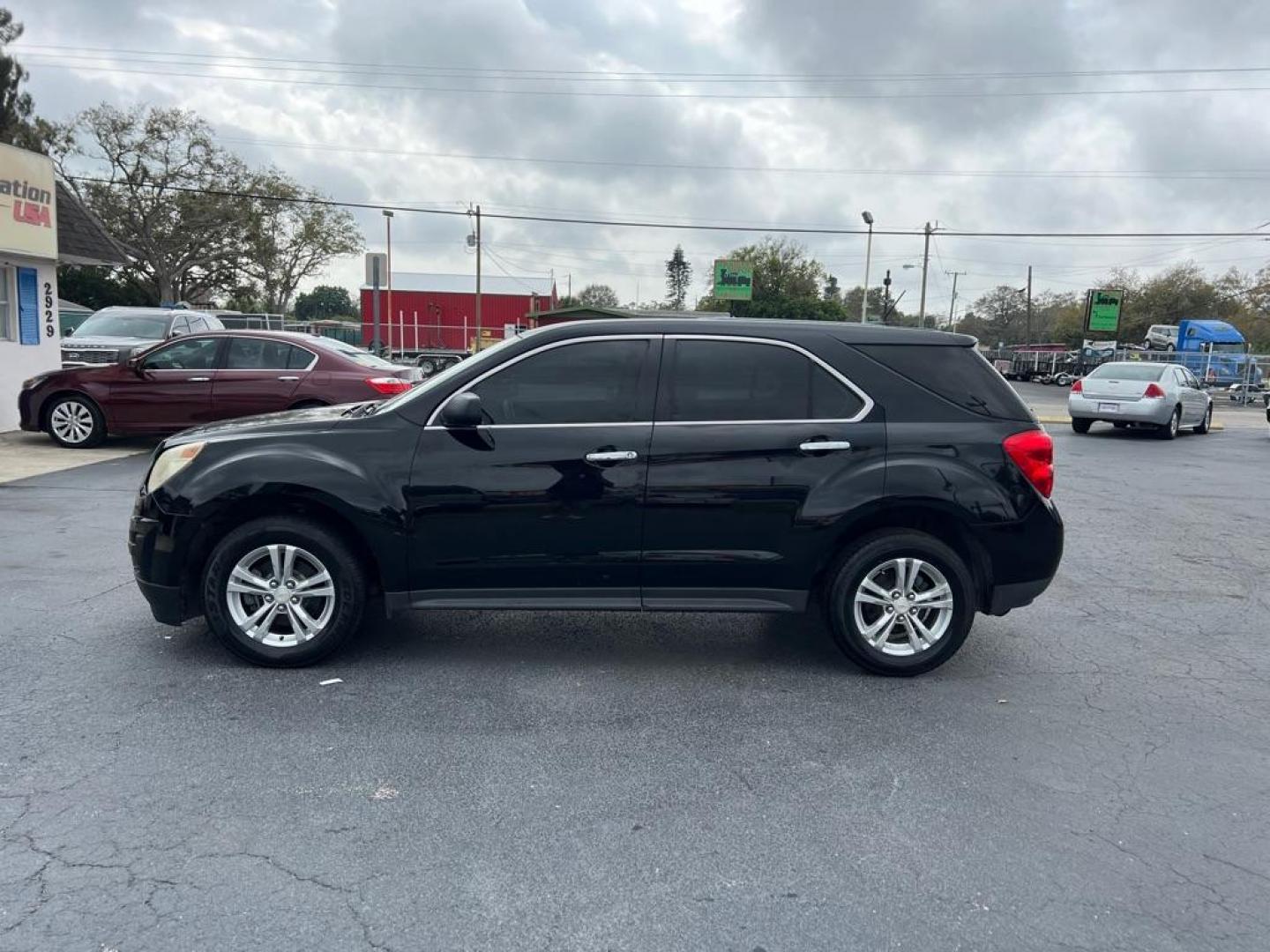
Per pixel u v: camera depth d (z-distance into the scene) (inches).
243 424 194.2
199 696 170.9
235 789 136.9
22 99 1444.4
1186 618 238.1
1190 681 191.8
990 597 189.3
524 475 180.5
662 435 181.8
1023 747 158.4
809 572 184.1
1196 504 414.3
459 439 181.6
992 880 118.5
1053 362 2014.0
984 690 184.1
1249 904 114.6
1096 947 105.8
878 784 143.8
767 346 186.9
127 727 156.9
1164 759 154.7
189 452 183.9
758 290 3164.4
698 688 181.5
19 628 205.3
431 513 180.1
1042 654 207.3
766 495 181.3
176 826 126.4
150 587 183.6
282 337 450.6
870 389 185.8
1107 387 721.6
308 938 104.1
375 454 180.9
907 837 128.3
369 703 170.1
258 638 183.5
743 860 121.8
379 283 845.2
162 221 2000.5
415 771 144.0
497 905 111.0
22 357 531.8
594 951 103.3
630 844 125.0
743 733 161.5
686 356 185.8
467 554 182.2
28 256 526.3
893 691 182.4
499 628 215.3
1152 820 134.4
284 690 175.0
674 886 115.7
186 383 445.1
